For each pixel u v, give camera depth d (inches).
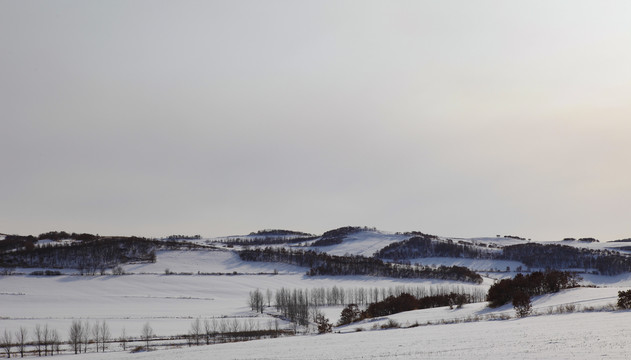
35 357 3722.9
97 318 6496.1
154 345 4301.2
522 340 1578.5
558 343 1438.2
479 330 2105.1
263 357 1704.0
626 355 1175.0
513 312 3245.6
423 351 1526.8
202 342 4426.7
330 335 2728.8
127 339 4707.2
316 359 1541.6
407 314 4345.5
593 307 2704.2
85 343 4293.8
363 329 3287.4
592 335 1558.8
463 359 1286.9
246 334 4877.0
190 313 7224.4
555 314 2647.6
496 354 1328.7
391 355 1496.1
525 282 4065.0
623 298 2554.1
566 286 4114.2
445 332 2158.0
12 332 5196.9
